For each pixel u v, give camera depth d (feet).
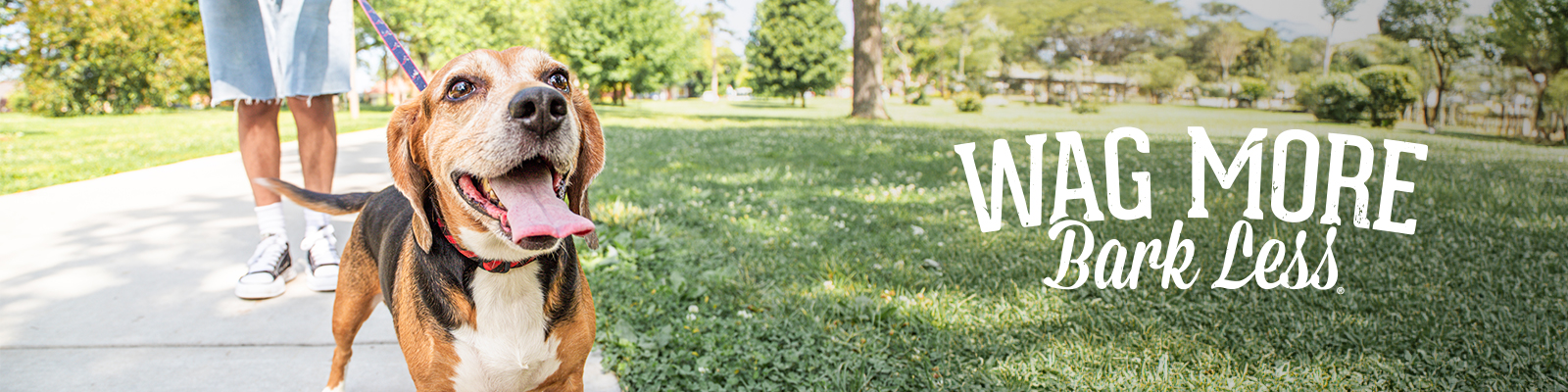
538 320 6.12
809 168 26.35
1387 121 60.54
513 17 124.77
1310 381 8.75
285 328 9.69
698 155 30.89
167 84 93.15
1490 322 10.11
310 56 10.73
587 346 6.72
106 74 85.10
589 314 6.88
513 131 4.86
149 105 92.58
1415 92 59.98
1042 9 131.64
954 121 71.56
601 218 16.15
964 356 9.45
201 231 14.82
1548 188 21.22
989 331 10.14
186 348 9.04
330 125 11.59
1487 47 54.13
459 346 6.03
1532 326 9.91
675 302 11.02
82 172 23.94
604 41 131.34
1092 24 127.44
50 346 9.01
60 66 81.35
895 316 10.67
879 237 15.11
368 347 9.23
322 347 9.17
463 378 6.14
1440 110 59.21
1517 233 14.76
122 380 8.19
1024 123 64.95
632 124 59.52
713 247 14.24
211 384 8.17
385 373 8.58
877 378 8.88
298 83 10.62
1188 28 116.57
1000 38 139.03
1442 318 10.17
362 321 7.96
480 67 5.39
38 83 79.20
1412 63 61.57
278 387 8.16
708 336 9.62
